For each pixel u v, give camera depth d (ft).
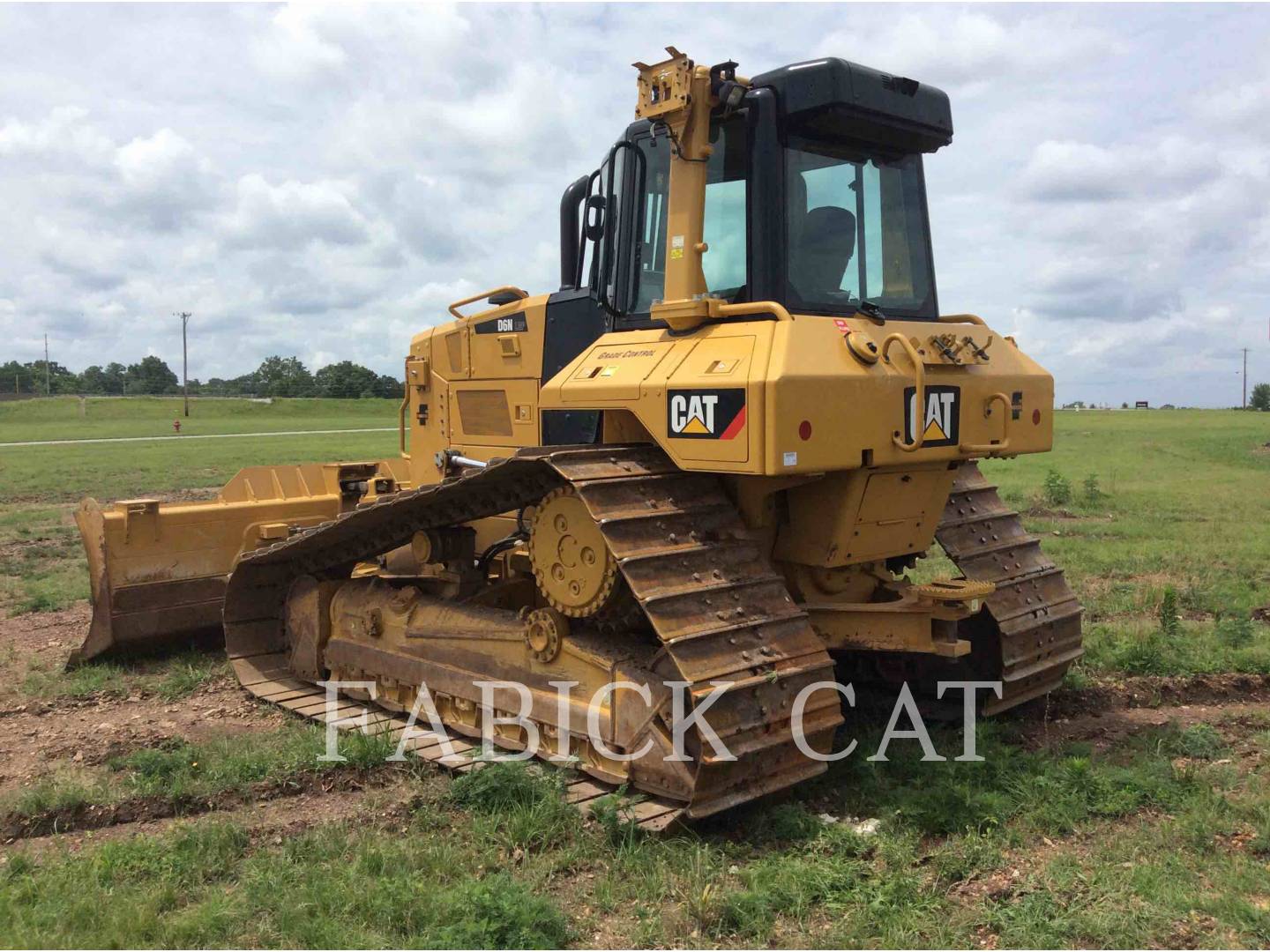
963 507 22.08
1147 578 33.91
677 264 17.48
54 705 22.95
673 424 16.40
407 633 21.43
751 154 17.42
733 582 16.03
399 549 25.43
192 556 26.86
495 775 16.38
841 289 18.63
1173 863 13.89
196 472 85.51
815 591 18.93
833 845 14.73
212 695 23.84
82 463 95.04
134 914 12.82
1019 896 13.20
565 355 21.68
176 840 15.03
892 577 20.33
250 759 18.47
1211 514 51.11
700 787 14.62
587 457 16.80
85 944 12.28
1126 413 264.31
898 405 16.69
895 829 15.28
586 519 17.25
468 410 24.86
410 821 16.06
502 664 19.33
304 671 24.14
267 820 16.24
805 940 12.45
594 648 17.44
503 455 23.75
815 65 17.38
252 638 25.38
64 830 16.35
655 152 18.98
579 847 14.76
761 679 15.14
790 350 15.44
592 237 20.35
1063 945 12.03
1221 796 15.98
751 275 17.29
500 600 21.61
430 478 26.63
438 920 12.60
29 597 34.91
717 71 17.19
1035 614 20.76
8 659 26.76
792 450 15.05
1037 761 17.58
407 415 28.32
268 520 28.04
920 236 20.53
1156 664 23.17
